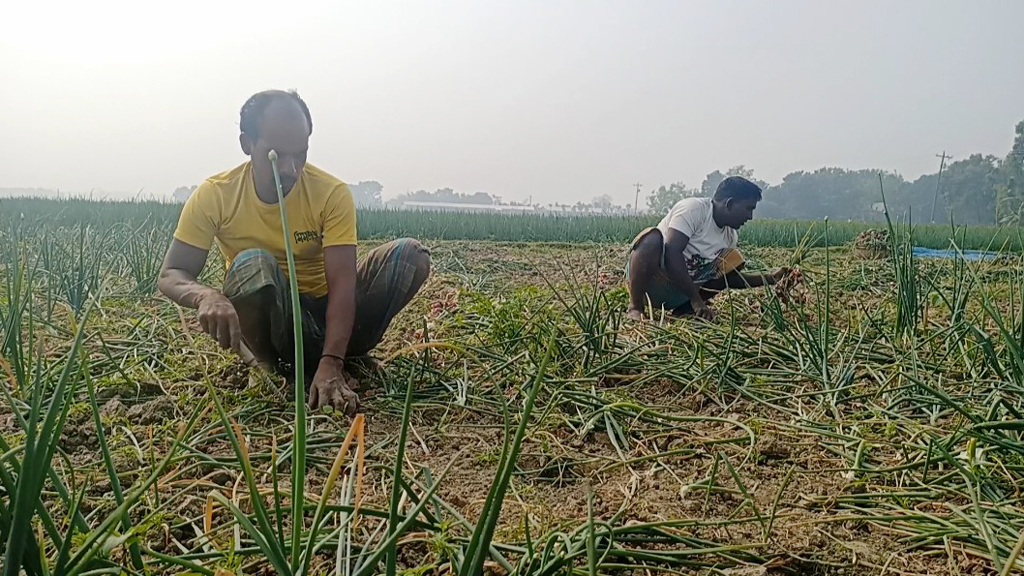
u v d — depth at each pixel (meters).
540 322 3.96
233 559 1.64
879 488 2.48
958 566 1.99
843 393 3.43
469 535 2.01
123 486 2.30
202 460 2.40
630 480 2.51
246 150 3.16
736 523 2.19
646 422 3.09
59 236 8.36
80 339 1.25
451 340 4.02
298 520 1.36
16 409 1.44
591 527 1.36
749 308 5.49
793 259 5.41
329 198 3.24
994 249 12.73
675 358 3.92
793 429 3.00
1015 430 2.65
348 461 2.56
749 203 5.42
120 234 8.05
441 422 2.99
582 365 3.72
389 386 3.34
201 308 2.81
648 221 17.20
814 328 4.49
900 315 4.20
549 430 2.96
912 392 3.30
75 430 2.67
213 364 3.56
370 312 3.46
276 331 3.10
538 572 1.70
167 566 1.83
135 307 4.90
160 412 2.92
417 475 2.43
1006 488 2.43
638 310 5.29
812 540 2.12
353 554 1.91
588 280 7.04
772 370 3.75
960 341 3.84
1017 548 1.27
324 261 3.20
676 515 2.26
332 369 3.06
